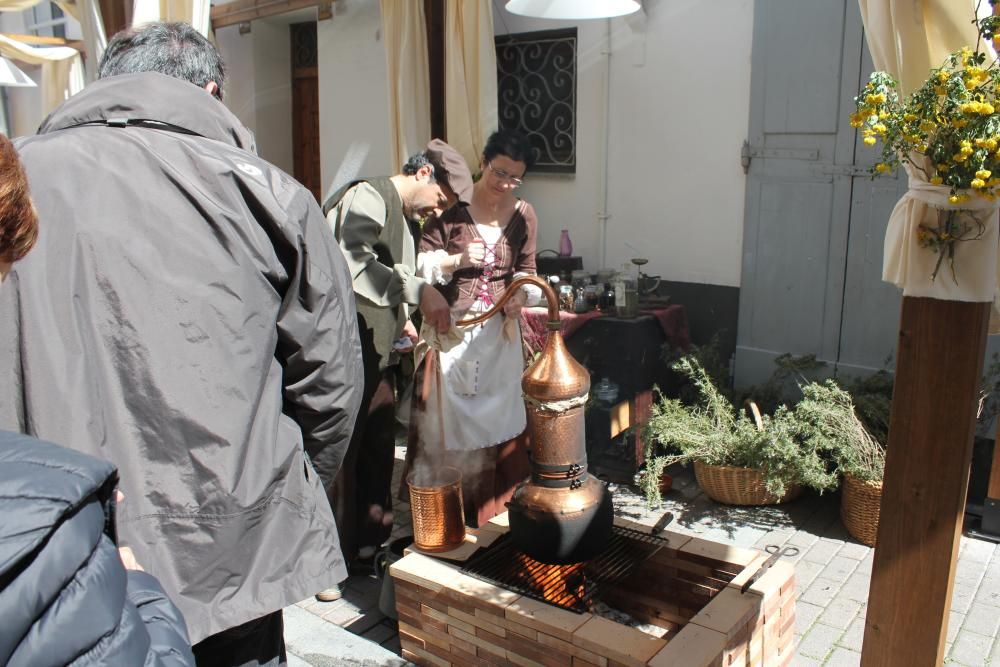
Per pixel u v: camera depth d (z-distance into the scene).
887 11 1.86
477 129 5.10
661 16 4.78
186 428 1.43
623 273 4.59
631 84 4.96
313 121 7.30
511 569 2.66
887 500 2.11
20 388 1.38
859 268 4.29
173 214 1.47
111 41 1.73
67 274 1.40
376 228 3.11
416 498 2.79
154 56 1.68
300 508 1.58
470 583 2.54
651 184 4.98
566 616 2.33
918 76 1.86
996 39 1.70
